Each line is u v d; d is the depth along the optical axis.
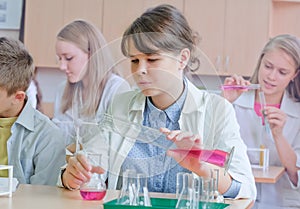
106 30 3.88
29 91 3.70
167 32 1.43
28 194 1.53
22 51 1.92
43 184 1.90
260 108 3.49
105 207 1.29
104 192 1.46
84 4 3.90
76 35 3.49
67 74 3.39
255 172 3.14
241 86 3.51
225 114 1.49
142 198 1.33
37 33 3.94
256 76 3.64
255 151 3.36
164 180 1.58
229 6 3.76
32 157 1.94
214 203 1.35
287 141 3.47
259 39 3.72
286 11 3.80
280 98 3.51
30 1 3.95
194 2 3.79
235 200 1.54
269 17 3.71
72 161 1.60
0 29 4.10
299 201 3.43
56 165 1.93
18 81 1.88
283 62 3.52
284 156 3.47
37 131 1.96
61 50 3.52
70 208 1.33
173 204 1.35
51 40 3.92
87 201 1.43
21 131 1.95
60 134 1.96
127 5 3.85
